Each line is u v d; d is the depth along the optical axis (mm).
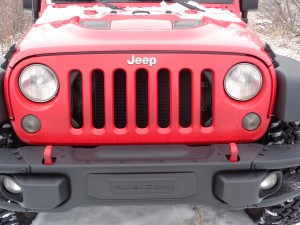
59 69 2355
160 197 2365
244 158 2369
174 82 2381
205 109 2508
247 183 2320
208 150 2428
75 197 2361
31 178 2318
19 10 8930
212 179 2355
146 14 3012
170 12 3139
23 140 2455
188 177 2342
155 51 2363
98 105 2494
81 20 2908
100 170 2307
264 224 2924
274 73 2434
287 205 2861
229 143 2465
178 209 3166
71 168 2303
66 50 2355
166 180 2334
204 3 3783
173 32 2545
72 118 2443
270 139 2551
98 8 3434
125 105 2479
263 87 2426
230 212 3131
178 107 2398
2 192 2432
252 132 2463
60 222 3041
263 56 2410
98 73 2453
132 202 2373
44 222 3041
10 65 2381
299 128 2553
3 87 2404
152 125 2412
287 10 10164
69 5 3678
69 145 2451
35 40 2510
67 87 2367
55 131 2408
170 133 2422
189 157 2371
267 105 2441
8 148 2473
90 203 2373
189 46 2377
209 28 2705
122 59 2355
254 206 2457
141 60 2355
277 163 2363
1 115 2387
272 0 10578
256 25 10055
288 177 2584
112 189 2340
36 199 2312
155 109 2395
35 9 3893
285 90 2377
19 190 2424
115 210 3180
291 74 2404
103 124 2514
